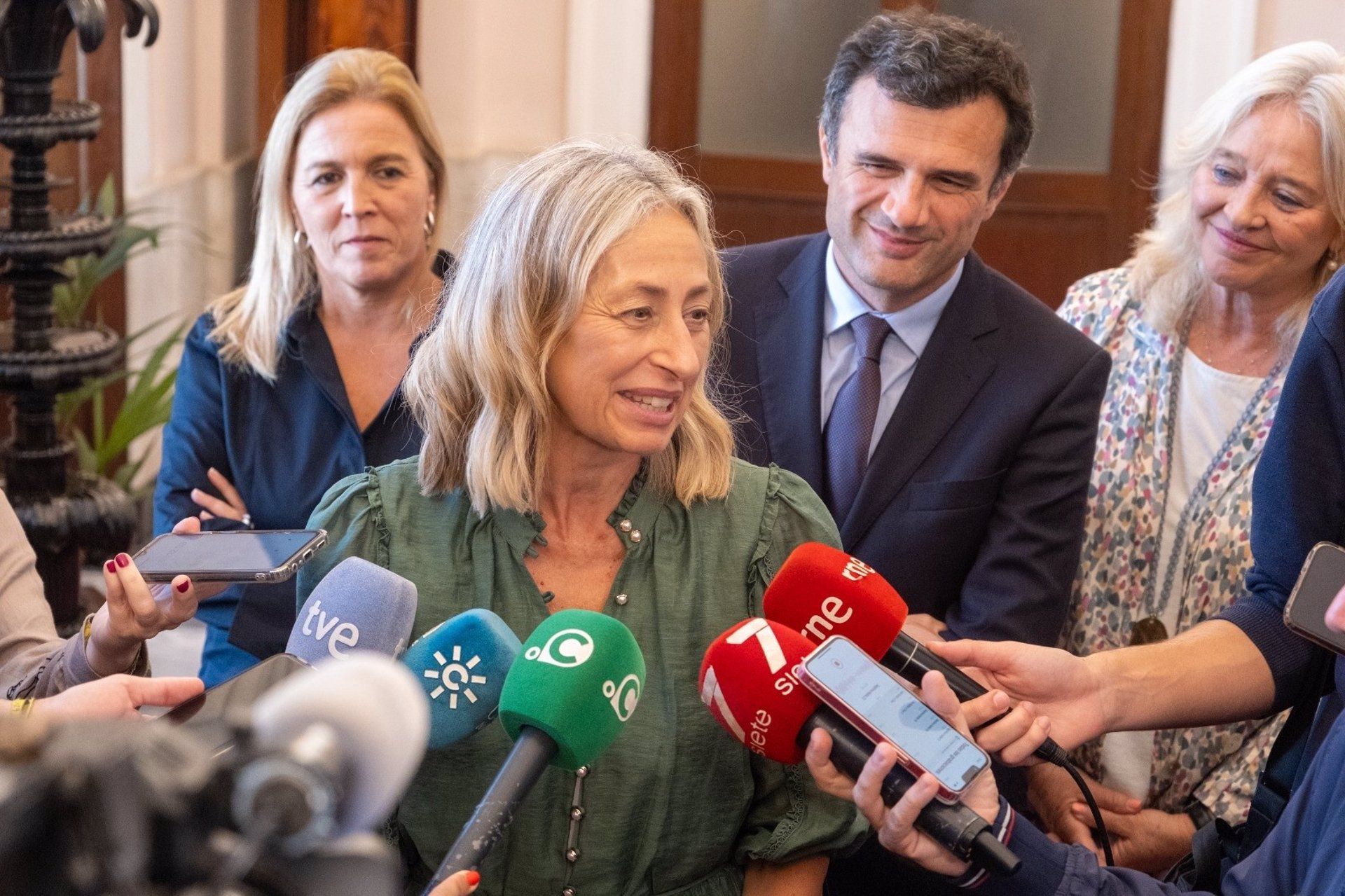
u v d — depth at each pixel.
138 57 4.84
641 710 1.52
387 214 2.60
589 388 1.48
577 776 1.49
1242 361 2.45
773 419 2.35
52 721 0.59
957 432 2.29
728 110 5.69
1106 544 2.47
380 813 0.68
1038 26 5.50
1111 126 5.55
